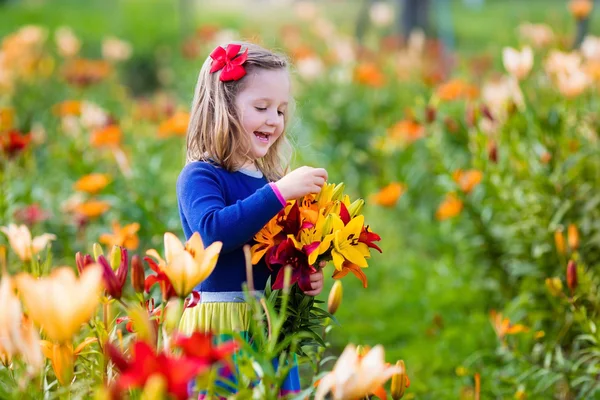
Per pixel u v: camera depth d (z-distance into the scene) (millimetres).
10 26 12797
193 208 2004
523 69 3713
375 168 5789
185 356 1353
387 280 4648
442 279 4344
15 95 6141
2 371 1737
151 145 4906
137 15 13766
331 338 3854
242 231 1905
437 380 3359
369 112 6238
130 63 10953
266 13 14773
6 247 3092
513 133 3660
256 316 1664
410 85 6559
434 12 12562
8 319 1432
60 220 3824
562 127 3582
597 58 4051
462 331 3717
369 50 7430
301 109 6246
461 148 4754
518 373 3092
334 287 2098
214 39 7305
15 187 3818
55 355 1583
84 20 13727
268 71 2107
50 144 5406
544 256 3451
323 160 5930
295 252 1867
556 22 5391
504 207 3670
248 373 1561
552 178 3441
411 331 3928
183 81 7781
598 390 2871
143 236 3531
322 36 7777
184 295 1604
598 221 3391
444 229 4660
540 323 3359
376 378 1421
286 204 1981
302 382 2998
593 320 2768
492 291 4023
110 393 1282
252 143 2113
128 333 2264
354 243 1906
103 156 4574
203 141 2166
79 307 1345
